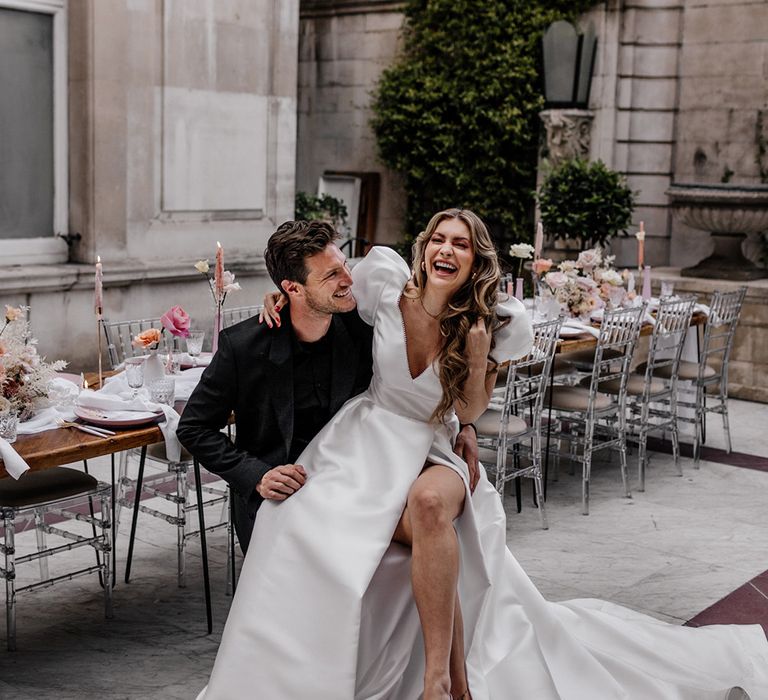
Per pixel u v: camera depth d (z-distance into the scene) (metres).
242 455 2.97
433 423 2.94
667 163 9.66
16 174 6.91
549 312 5.85
